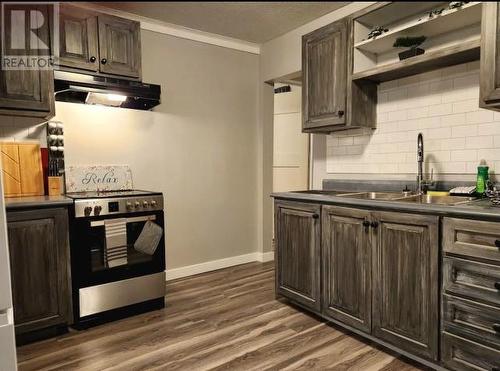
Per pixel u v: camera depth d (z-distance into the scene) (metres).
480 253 1.55
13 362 1.64
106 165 3.00
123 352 2.03
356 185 2.94
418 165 2.38
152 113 3.23
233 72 3.75
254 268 3.76
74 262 2.28
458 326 1.66
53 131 2.72
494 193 1.97
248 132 3.92
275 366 1.88
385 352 2.02
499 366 1.53
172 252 3.42
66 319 2.25
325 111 2.76
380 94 2.75
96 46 2.53
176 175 3.41
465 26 2.18
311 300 2.44
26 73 2.27
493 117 2.15
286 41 3.52
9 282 1.64
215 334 2.25
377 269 1.99
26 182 2.54
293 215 2.56
